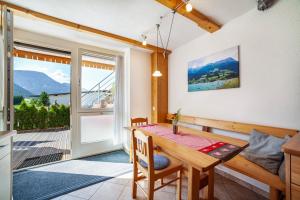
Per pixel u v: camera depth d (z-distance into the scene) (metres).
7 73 1.63
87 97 3.26
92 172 2.43
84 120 3.25
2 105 1.65
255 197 1.82
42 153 3.21
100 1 1.89
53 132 5.26
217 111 2.53
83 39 2.94
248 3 1.92
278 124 1.78
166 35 2.85
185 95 3.23
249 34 2.06
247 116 2.10
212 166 1.11
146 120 2.90
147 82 3.73
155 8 2.04
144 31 2.70
